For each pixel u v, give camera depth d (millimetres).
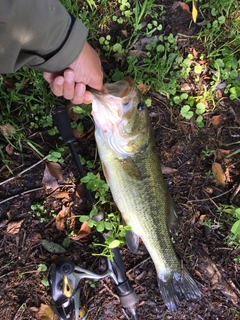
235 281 535
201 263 533
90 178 450
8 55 321
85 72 391
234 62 535
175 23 542
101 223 447
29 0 293
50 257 499
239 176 545
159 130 535
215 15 543
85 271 453
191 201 537
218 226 538
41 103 506
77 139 514
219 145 546
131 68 517
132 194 457
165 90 527
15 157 503
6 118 496
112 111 407
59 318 462
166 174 535
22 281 493
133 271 519
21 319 487
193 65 544
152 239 477
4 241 493
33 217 502
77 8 503
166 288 493
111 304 510
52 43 328
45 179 502
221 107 547
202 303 527
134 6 529
